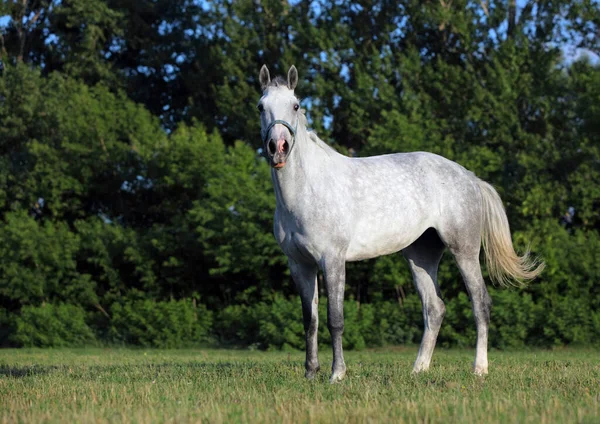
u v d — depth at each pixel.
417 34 27.14
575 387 6.58
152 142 25.56
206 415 5.04
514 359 12.09
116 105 26.95
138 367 10.30
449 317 18.70
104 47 31.67
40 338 21.77
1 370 10.19
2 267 23.52
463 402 5.38
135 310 21.95
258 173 22.80
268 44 26.75
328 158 7.70
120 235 23.88
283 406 5.43
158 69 31.50
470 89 24.17
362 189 7.78
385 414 4.99
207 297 24.08
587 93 21.94
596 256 19.19
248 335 21.05
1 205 25.80
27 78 27.22
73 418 5.16
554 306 18.50
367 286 22.58
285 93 7.30
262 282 22.33
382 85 24.20
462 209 8.48
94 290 24.52
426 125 22.70
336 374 7.42
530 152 21.98
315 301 7.76
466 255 8.55
